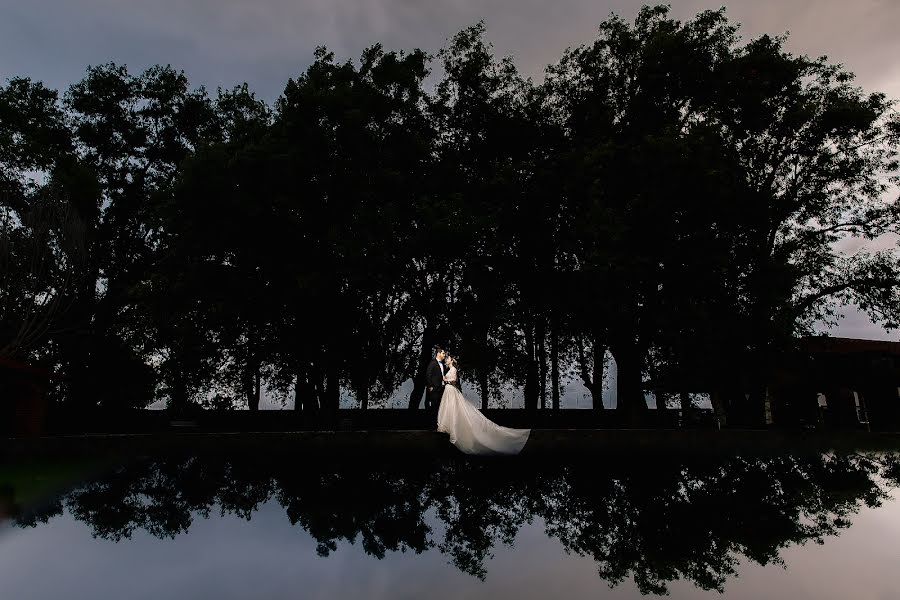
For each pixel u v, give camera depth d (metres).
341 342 22.38
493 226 21.36
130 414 29.09
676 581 2.96
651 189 19.42
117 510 5.02
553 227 23.88
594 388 29.81
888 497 5.50
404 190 22.86
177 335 23.47
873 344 27.66
